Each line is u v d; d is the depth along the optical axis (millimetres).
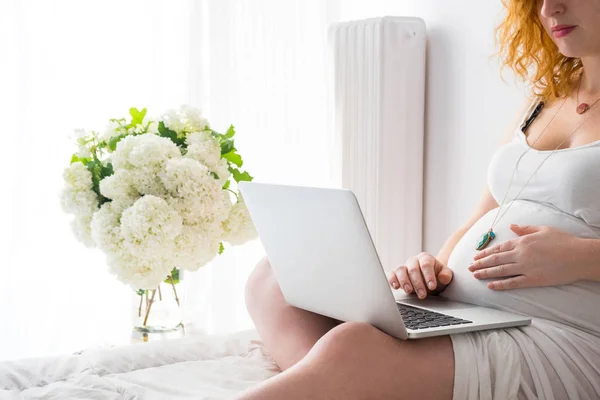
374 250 1057
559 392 1131
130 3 2607
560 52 1508
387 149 2535
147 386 1268
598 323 1231
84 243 1486
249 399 990
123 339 2611
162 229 1355
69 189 1472
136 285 1411
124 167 1436
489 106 2252
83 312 2562
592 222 1278
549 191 1340
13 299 2424
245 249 2752
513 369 1116
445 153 2488
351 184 2598
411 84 2533
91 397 1207
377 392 1060
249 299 1519
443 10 2482
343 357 1055
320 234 1156
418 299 1447
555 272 1236
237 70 2727
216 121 2682
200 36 2633
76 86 2541
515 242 1287
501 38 1730
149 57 2641
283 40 2781
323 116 2848
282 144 2814
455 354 1119
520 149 1458
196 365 1395
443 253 1654
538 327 1194
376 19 2516
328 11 2822
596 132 1357
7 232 2441
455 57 2426
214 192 1435
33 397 1202
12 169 2439
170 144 1456
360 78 2562
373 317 1136
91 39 2557
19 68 2422
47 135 2494
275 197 1234
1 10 2406
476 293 1353
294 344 1346
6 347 2420
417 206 2570
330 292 1217
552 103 1521
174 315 1584
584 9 1334
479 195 2316
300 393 1011
